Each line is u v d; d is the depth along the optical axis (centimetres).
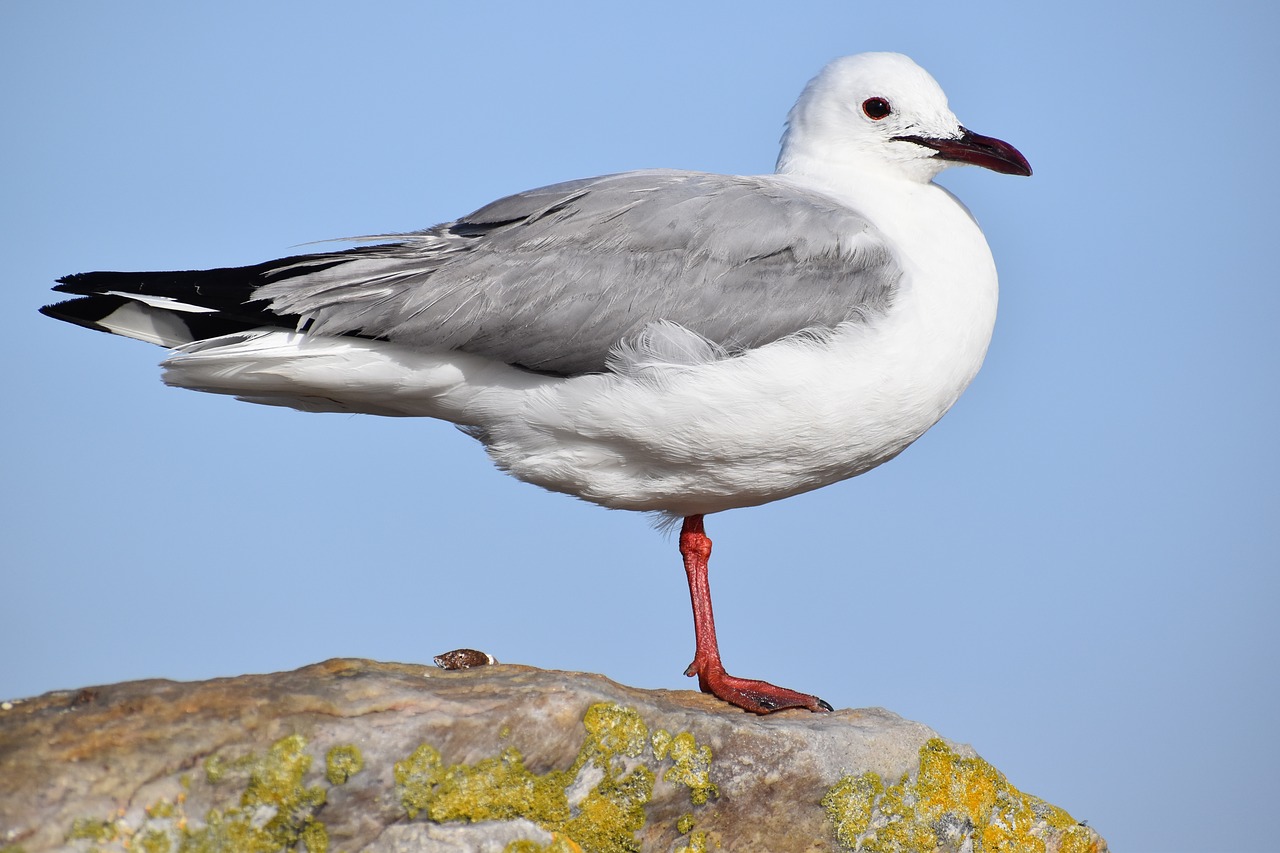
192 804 673
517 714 741
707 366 894
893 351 915
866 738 841
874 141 1061
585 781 759
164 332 964
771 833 815
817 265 938
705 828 798
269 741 692
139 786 663
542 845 739
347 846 705
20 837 632
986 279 980
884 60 1070
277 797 688
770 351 899
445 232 991
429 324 920
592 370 924
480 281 929
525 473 970
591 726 759
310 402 995
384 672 768
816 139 1083
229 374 938
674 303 924
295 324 944
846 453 938
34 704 694
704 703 945
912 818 841
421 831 720
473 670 802
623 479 959
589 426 920
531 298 925
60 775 654
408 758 715
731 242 938
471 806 729
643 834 778
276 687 718
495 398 939
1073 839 866
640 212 949
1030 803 870
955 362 943
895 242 978
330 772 696
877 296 932
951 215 1019
